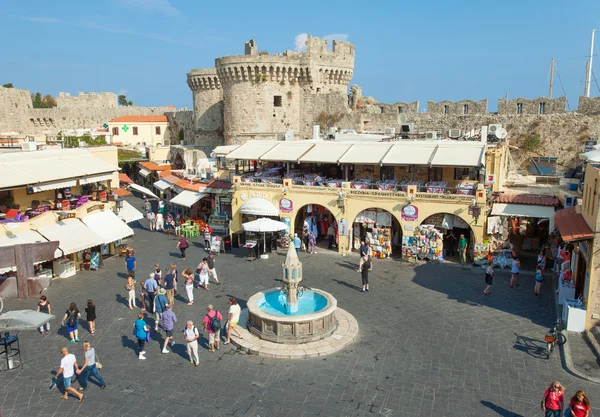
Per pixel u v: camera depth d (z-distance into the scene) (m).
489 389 16.22
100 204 34.41
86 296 26.05
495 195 32.38
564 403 15.26
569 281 22.73
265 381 16.84
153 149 75.56
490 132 38.69
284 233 36.00
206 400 15.65
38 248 20.88
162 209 48.25
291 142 39.38
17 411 15.04
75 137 75.31
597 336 19.17
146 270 31.03
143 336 18.36
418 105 55.03
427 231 31.41
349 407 15.19
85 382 16.03
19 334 20.92
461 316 22.56
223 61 59.69
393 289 26.47
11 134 62.16
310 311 21.80
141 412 15.00
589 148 38.69
